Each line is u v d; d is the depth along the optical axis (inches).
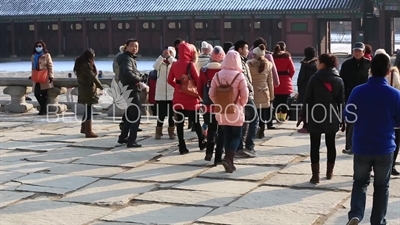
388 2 2977.4
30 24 3895.2
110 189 430.3
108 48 3720.5
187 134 643.5
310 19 3196.4
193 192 418.6
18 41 3932.1
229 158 467.8
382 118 320.2
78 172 482.3
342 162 499.2
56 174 477.1
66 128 701.3
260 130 607.8
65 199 409.4
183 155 536.4
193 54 524.1
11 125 729.6
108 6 3622.0
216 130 506.3
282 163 498.9
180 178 457.7
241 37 3457.2
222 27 3398.1
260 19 3378.4
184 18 3476.9
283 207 381.4
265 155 530.9
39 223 360.2
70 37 3804.1
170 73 531.8
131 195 414.0
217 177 457.7
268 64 587.8
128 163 509.7
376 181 327.6
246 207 382.6
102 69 2837.1
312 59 677.9
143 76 888.3
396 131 441.1
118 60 573.9
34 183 450.3
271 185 433.7
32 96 1283.2
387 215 363.3
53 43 3850.9
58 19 3713.1
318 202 390.6
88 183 448.5
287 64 682.8
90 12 3595.0
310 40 3206.2
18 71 2881.4
